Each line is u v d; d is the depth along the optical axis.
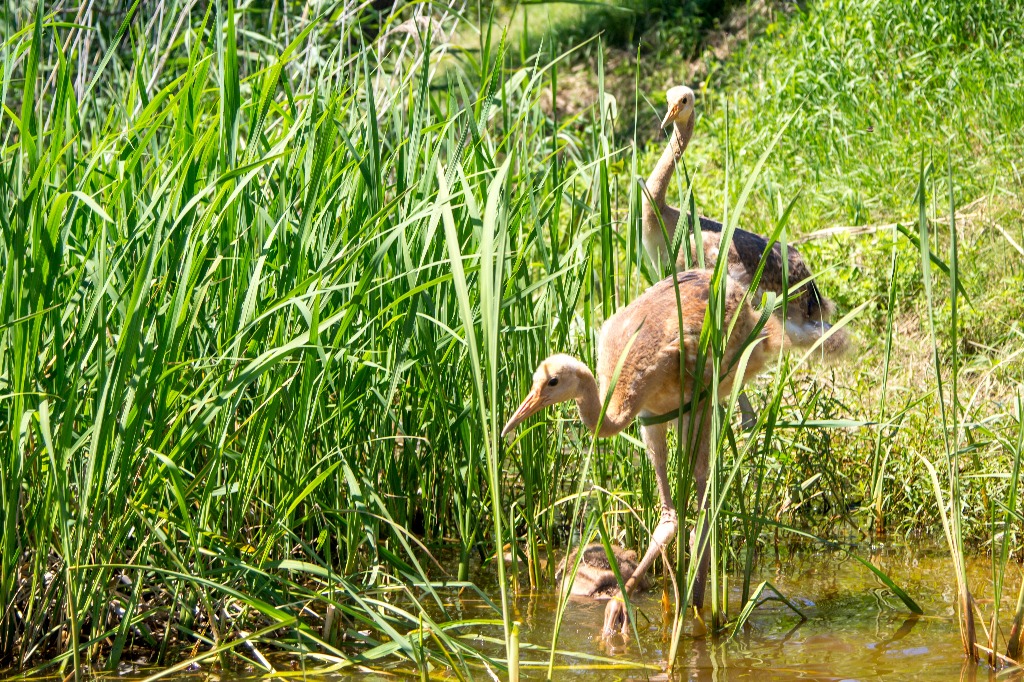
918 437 6.55
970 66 11.51
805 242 9.42
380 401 5.27
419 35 5.89
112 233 5.11
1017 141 10.14
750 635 5.06
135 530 5.01
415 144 5.58
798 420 6.40
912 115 10.97
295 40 5.10
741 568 5.97
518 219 5.73
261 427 4.96
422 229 5.57
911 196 9.90
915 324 8.34
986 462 6.23
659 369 5.36
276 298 4.93
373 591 5.00
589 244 5.93
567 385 5.33
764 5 15.53
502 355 5.88
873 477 6.25
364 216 5.49
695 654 4.87
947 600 5.36
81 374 4.57
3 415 4.52
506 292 5.64
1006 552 4.58
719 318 4.72
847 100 11.39
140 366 4.35
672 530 5.41
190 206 4.45
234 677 4.67
